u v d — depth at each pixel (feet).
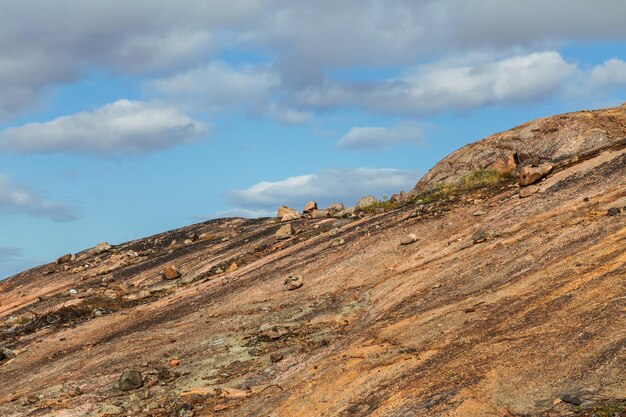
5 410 38.22
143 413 34.60
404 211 63.52
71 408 36.47
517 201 50.78
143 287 68.64
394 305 39.96
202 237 90.53
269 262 60.85
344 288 46.93
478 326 32.04
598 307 28.89
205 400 34.81
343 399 29.58
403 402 27.09
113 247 99.55
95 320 56.90
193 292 59.11
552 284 33.58
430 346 31.68
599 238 37.24
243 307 49.11
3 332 59.36
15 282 92.32
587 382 23.50
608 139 62.39
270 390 33.88
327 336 39.58
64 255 97.71
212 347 42.39
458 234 48.83
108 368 42.27
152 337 47.39
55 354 48.80
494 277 38.04
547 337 27.91
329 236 63.16
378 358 32.45
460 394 25.94
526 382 24.99
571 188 47.93
